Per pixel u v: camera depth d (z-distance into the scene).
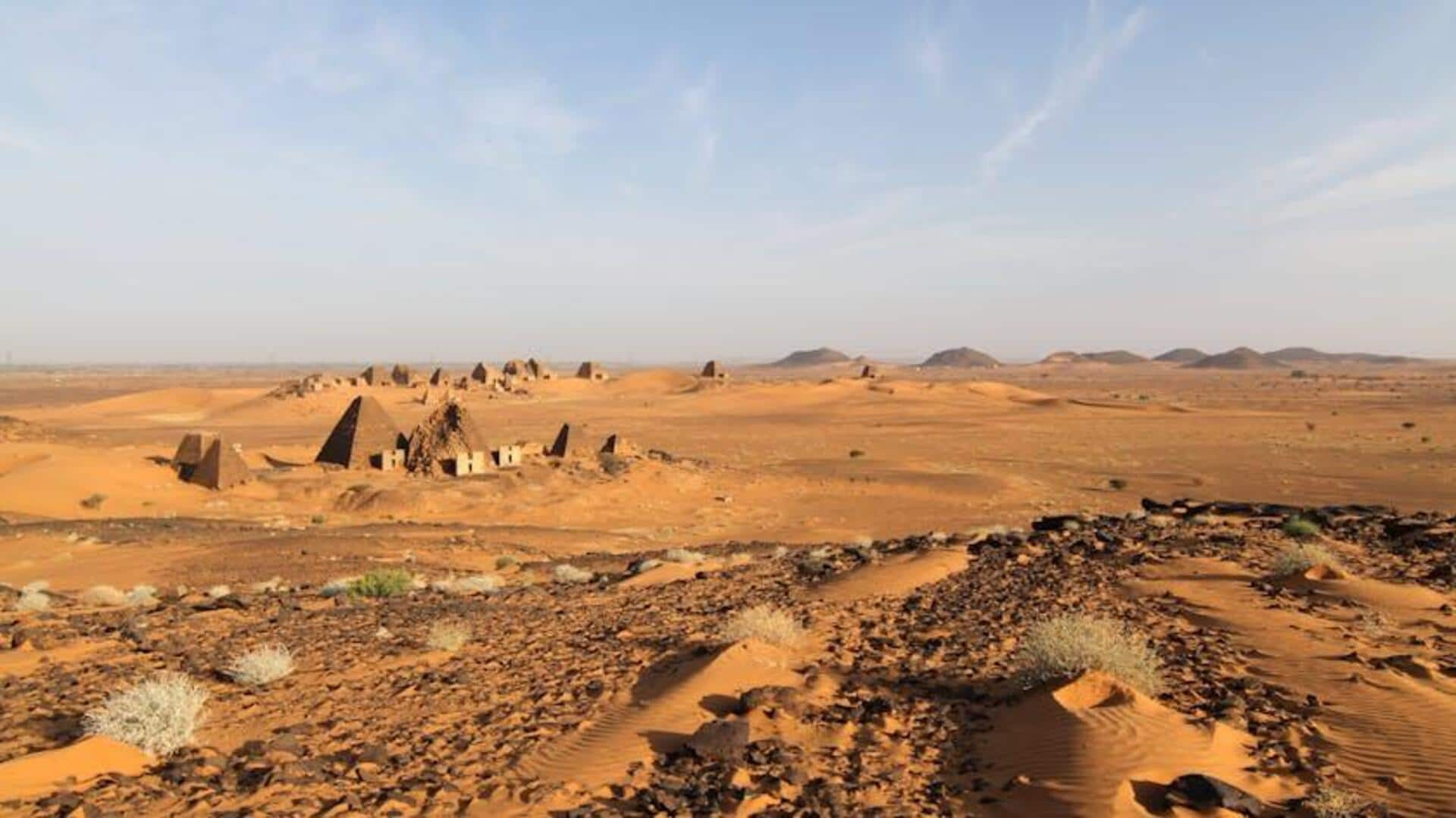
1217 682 10.44
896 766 8.31
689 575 23.23
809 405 172.88
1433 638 12.40
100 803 6.93
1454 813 6.80
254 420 141.00
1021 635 13.31
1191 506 30.39
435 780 7.96
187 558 33.09
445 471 65.56
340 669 12.34
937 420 140.88
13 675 11.70
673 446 105.00
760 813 7.18
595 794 7.67
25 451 60.84
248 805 7.06
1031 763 8.09
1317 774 7.71
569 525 52.44
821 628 14.22
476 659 13.08
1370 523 24.97
